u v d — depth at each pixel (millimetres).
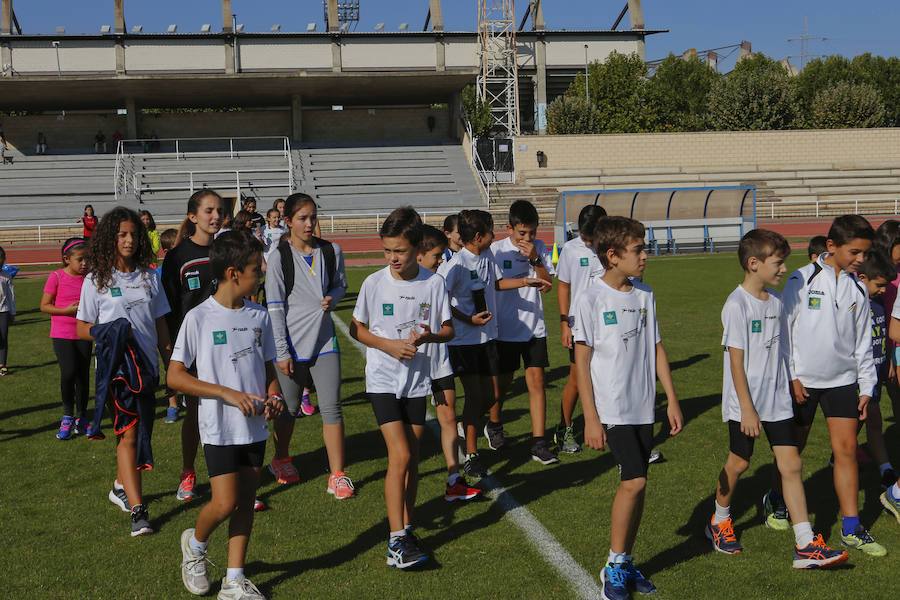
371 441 7035
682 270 20609
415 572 4469
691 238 25953
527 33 55125
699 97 63781
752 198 25750
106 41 46594
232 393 4086
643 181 42812
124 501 5492
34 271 23906
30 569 4547
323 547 4828
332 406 5770
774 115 49844
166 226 36500
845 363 4793
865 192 42188
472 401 6152
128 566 4602
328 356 5805
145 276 5594
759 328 4551
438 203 40312
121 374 5062
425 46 50375
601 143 44344
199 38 47375
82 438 7297
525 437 7137
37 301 17141
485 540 4887
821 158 45812
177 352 4203
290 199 5801
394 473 4621
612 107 52812
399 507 4582
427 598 4164
